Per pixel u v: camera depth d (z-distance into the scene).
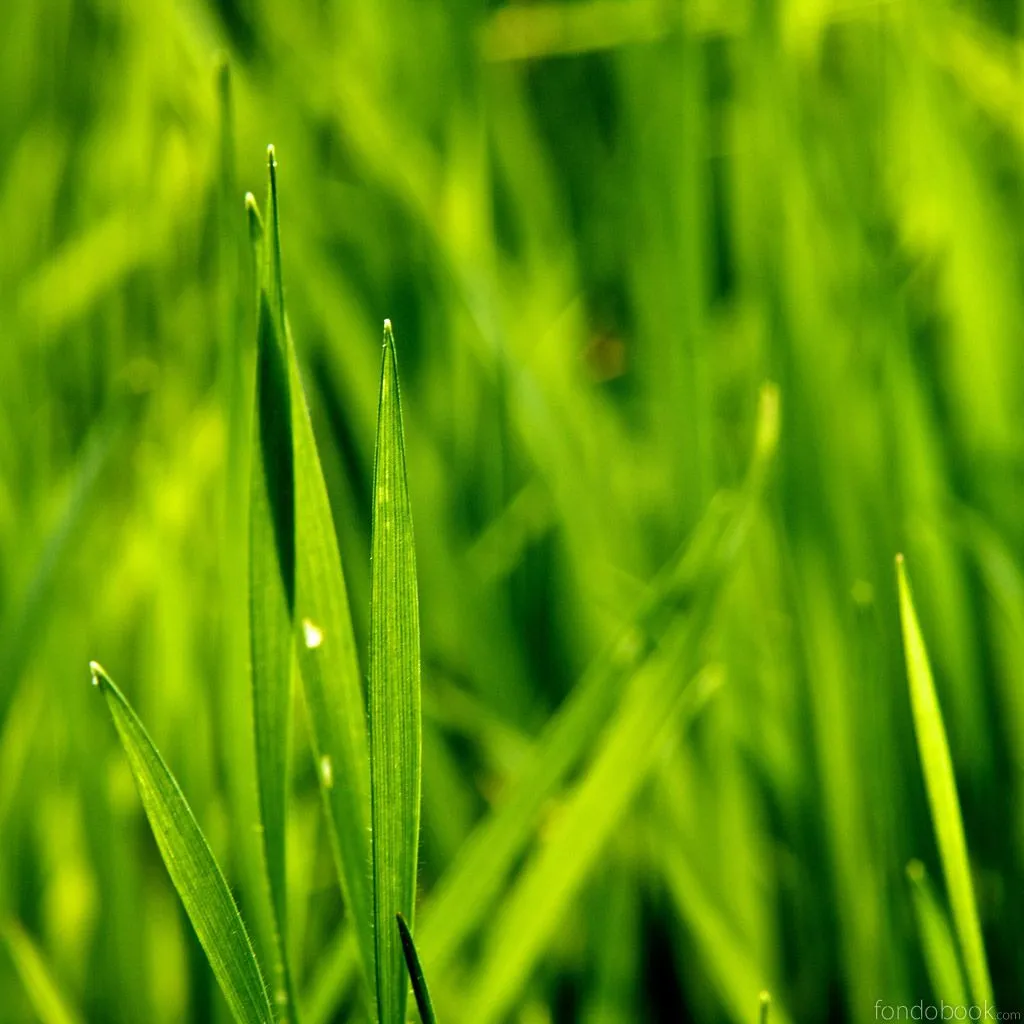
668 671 0.53
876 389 0.74
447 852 0.65
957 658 0.70
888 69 0.91
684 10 0.73
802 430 0.72
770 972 0.64
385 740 0.45
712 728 0.66
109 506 0.81
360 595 0.76
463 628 0.75
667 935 0.66
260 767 0.47
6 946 0.55
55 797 0.66
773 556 0.72
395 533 0.45
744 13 0.90
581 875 0.53
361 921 0.48
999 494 0.78
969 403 0.82
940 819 0.49
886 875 0.57
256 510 0.47
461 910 0.53
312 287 0.83
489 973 0.53
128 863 0.59
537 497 0.81
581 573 0.74
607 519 0.79
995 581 0.67
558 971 0.63
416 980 0.46
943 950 0.51
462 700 0.70
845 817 0.64
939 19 0.90
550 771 0.53
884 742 0.59
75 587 0.71
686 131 0.73
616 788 0.53
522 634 0.82
